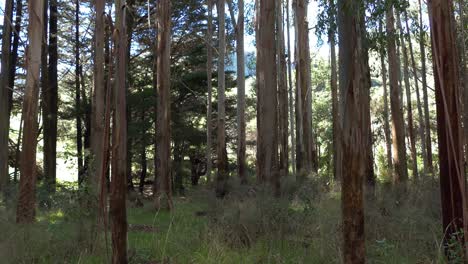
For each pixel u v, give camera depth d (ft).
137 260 22.54
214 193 46.47
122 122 19.57
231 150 119.03
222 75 66.39
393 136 64.28
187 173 97.14
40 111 85.97
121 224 19.54
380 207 28.55
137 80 93.81
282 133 77.66
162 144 50.42
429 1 19.89
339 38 17.33
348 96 16.98
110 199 19.53
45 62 70.69
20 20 69.31
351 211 16.98
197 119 104.12
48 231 23.56
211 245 23.26
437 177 48.93
